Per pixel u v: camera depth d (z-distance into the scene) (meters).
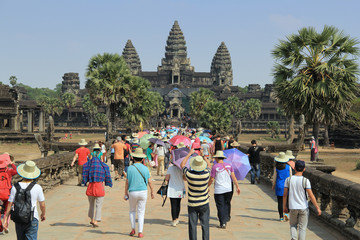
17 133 73.62
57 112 188.25
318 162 29.95
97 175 10.02
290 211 7.70
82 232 9.58
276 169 11.34
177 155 10.07
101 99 49.53
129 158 20.81
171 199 10.23
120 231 9.74
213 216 11.98
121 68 50.28
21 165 7.09
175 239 9.05
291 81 31.84
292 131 38.09
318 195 11.59
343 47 31.41
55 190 16.56
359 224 9.32
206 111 99.81
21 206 6.80
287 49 32.47
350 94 31.06
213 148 19.97
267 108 193.25
